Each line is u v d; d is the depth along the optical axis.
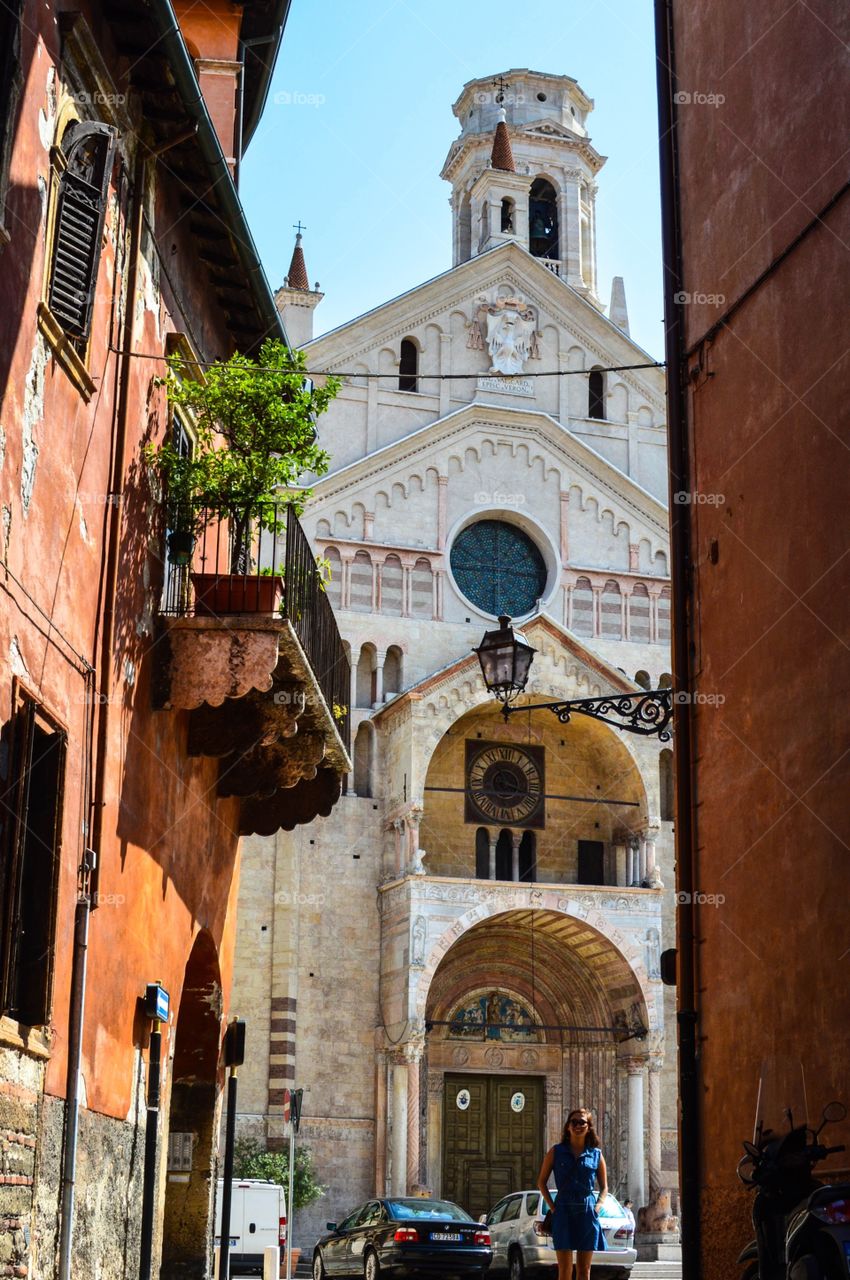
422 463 52.19
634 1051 48.69
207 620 18.02
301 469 19.33
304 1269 43.28
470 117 67.75
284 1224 34.38
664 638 53.28
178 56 16.11
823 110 17.12
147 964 17.55
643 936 48.66
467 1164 49.50
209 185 18.69
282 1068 46.44
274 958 47.41
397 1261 28.69
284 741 21.19
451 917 47.03
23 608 12.85
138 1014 16.97
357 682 50.09
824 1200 11.57
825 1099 15.36
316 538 50.31
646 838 49.72
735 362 19.06
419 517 51.75
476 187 59.25
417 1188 45.53
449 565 51.72
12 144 12.31
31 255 13.02
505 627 22.81
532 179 59.03
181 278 19.64
